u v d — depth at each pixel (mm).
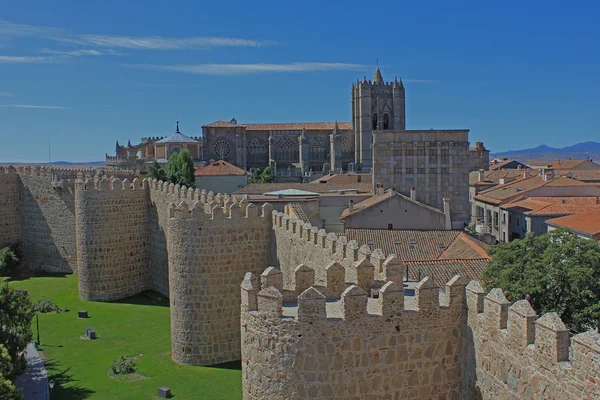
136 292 56312
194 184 120062
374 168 101625
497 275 35031
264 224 37156
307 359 19109
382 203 67125
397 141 101688
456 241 50562
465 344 20172
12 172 69188
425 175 102375
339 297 22297
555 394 15523
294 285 22078
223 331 36656
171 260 37094
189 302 36312
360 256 24312
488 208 103812
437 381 20266
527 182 105938
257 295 19797
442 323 20203
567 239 34719
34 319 48219
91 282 54062
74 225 65188
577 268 31781
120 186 55219
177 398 31703
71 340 43000
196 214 35812
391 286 19656
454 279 20422
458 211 103125
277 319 19234
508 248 36062
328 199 85000
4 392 28078
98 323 47156
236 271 36625
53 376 36000
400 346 19797
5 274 66500
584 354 14492
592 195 93375
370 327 19453
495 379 18312
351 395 19438
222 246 36188
